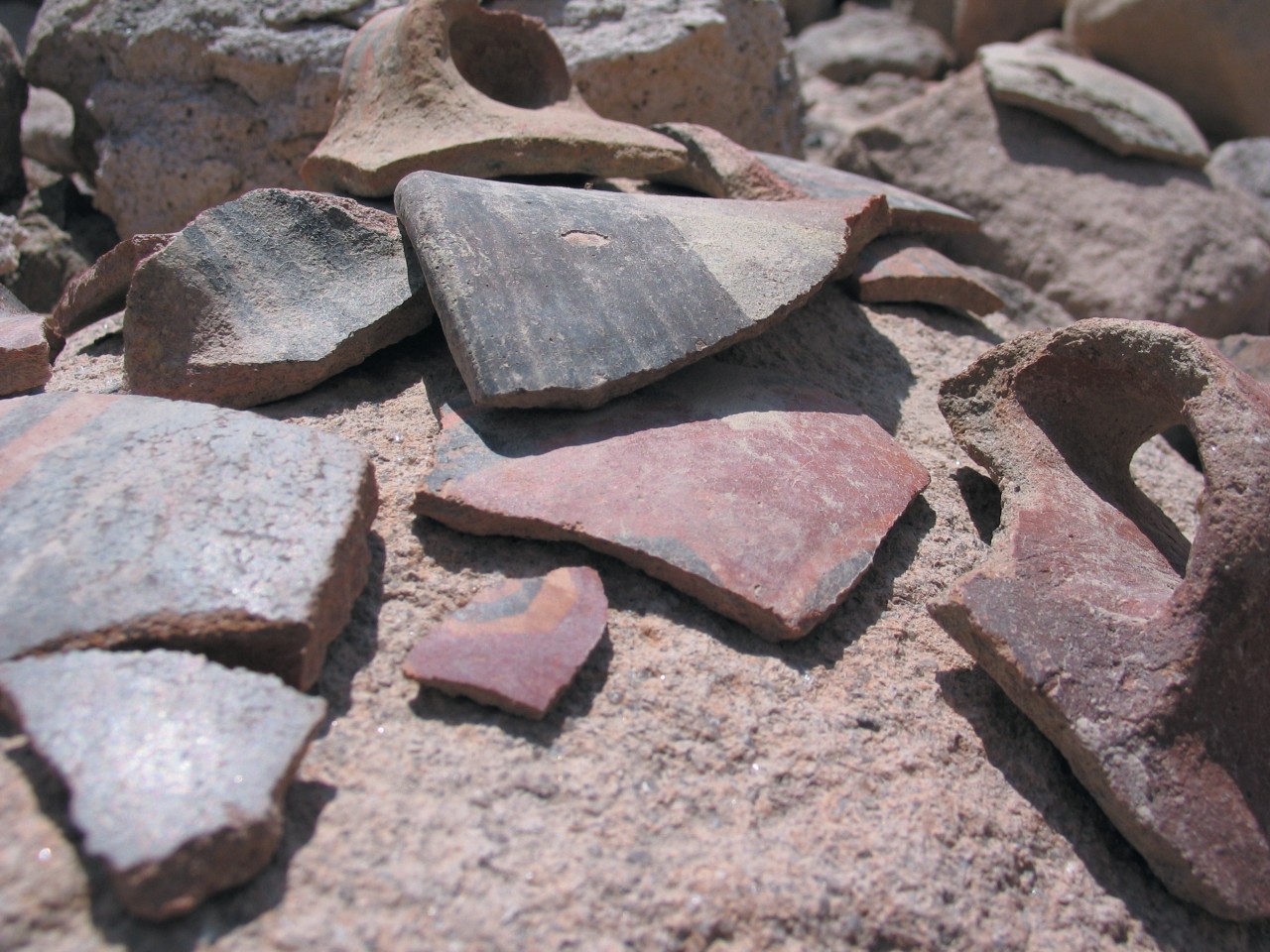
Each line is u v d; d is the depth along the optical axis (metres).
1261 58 0.54
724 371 0.24
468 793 0.17
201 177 0.36
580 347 0.21
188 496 0.18
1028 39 0.61
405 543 0.20
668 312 0.23
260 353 0.22
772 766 0.18
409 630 0.19
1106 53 0.58
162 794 0.15
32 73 0.39
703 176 0.31
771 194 0.30
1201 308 0.43
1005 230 0.45
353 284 0.24
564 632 0.19
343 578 0.18
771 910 0.16
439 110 0.28
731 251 0.24
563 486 0.20
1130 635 0.19
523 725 0.18
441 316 0.22
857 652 0.20
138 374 0.23
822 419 0.23
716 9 0.37
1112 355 0.21
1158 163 0.46
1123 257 0.43
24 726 0.15
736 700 0.19
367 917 0.15
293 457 0.19
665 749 0.18
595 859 0.16
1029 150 0.46
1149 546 0.22
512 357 0.21
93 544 0.17
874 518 0.21
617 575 0.20
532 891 0.16
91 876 0.15
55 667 0.16
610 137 0.28
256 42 0.35
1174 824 0.18
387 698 0.18
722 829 0.17
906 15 0.74
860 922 0.16
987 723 0.20
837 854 0.17
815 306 0.29
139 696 0.16
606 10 0.37
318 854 0.16
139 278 0.22
